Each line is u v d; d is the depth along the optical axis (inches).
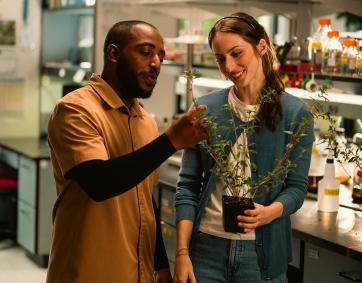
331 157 135.5
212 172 96.8
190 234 101.0
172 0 192.2
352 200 144.1
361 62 144.6
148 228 92.9
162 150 79.4
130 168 78.7
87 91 87.8
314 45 154.2
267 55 99.5
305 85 153.0
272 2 180.7
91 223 86.7
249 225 93.0
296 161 98.8
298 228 122.8
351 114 151.8
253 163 96.2
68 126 83.4
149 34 86.3
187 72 97.7
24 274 215.0
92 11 246.4
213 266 99.3
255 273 98.0
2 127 263.7
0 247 242.4
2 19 258.8
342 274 116.3
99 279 87.4
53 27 267.3
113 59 87.7
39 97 267.4
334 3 155.3
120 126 89.0
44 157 218.2
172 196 163.0
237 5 189.2
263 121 98.0
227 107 96.1
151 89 87.8
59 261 89.3
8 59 261.4
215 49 98.1
